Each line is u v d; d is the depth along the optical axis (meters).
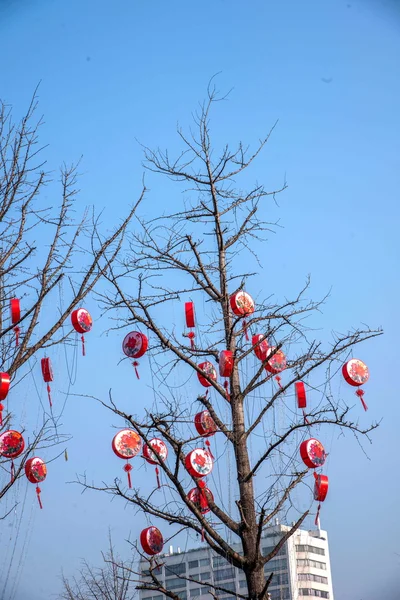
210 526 13.20
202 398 14.76
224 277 15.05
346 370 14.15
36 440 13.59
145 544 13.81
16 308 13.34
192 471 13.56
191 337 14.82
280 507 13.57
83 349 14.01
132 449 14.11
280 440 13.30
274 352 13.90
